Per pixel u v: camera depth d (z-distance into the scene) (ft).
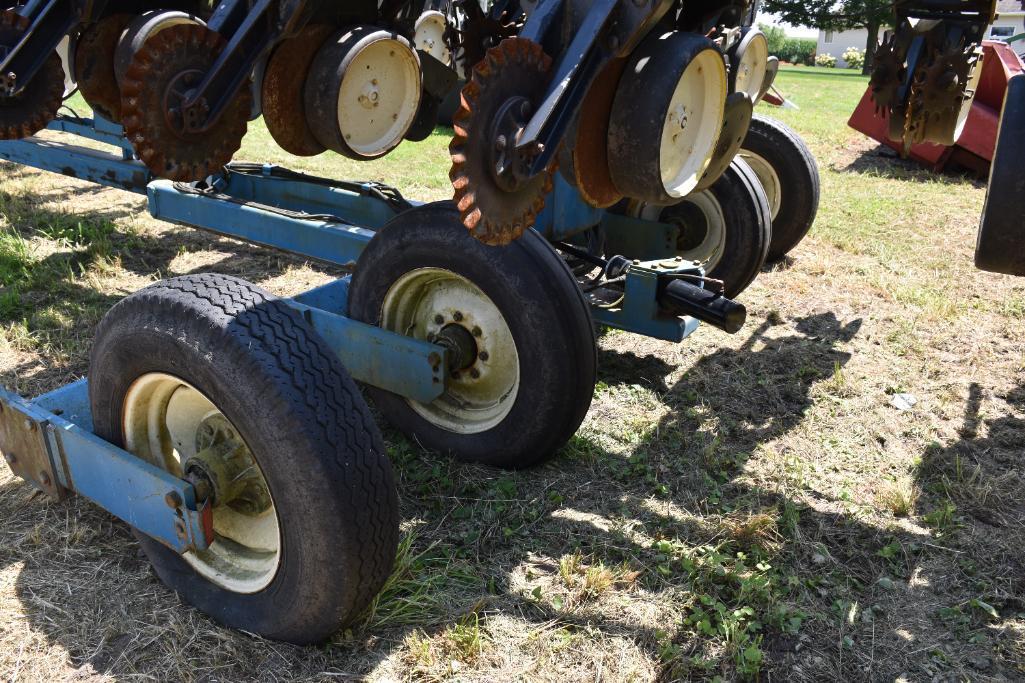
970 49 10.91
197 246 20.30
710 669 7.95
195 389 7.57
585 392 10.69
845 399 13.64
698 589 9.05
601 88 7.50
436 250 10.74
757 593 8.95
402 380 11.01
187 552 8.45
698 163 8.40
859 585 9.32
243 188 17.49
